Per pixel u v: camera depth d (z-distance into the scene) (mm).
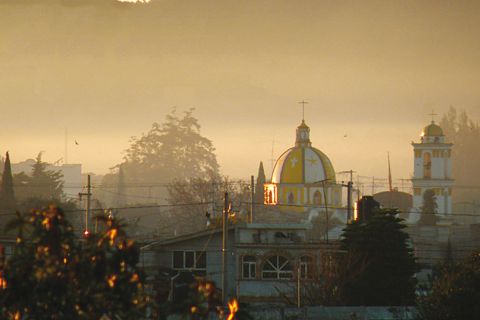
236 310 74188
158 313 73188
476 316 149750
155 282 158625
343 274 191750
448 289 151625
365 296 192250
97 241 69938
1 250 69938
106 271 69188
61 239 69062
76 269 68562
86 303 68375
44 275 68062
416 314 161125
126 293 69375
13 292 67938
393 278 193875
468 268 155625
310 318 162875
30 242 69688
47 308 68375
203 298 73438
